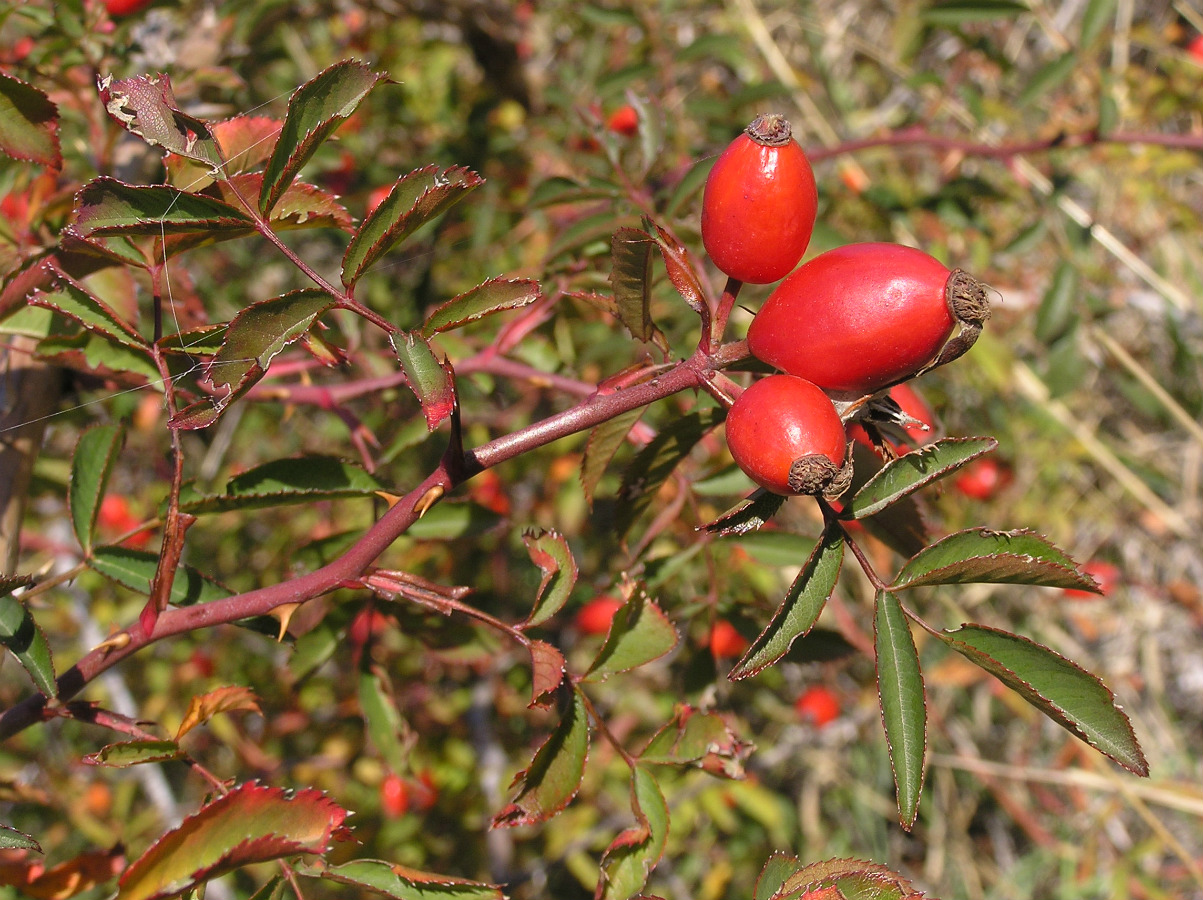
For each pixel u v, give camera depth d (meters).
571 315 0.28
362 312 0.15
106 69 0.25
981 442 0.16
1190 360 0.46
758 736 0.50
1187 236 0.51
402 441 0.25
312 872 0.17
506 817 0.17
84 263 0.21
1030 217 0.43
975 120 0.37
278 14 0.35
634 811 0.18
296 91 0.15
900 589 0.16
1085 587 0.15
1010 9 0.36
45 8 0.26
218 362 0.15
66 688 0.17
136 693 0.50
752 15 0.45
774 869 0.17
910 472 0.16
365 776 0.46
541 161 0.44
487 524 0.23
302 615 0.22
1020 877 0.50
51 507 0.45
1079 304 0.37
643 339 0.17
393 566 0.43
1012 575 0.16
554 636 0.47
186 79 0.28
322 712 0.46
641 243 0.15
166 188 0.15
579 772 0.18
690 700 0.23
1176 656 0.54
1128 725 0.15
